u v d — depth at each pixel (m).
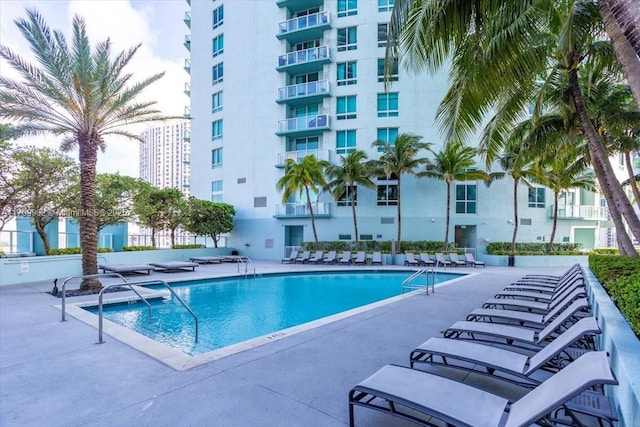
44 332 5.75
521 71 5.46
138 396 3.43
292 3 24.38
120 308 8.93
